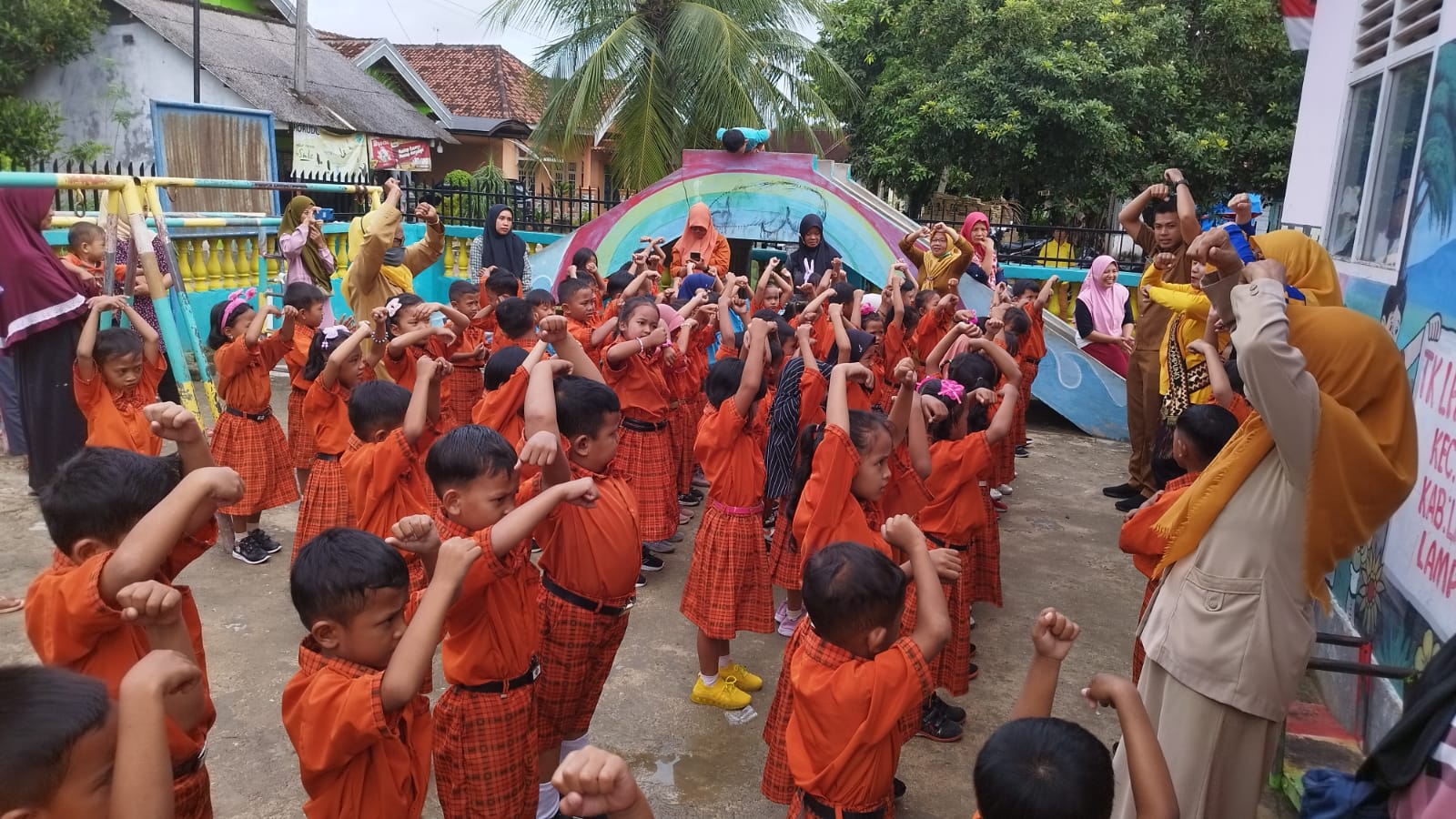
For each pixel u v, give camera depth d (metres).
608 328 4.70
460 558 2.06
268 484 5.00
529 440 2.48
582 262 7.07
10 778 1.38
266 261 9.49
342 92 17.72
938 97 12.54
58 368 5.30
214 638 4.09
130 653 2.16
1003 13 12.16
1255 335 2.11
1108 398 8.64
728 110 13.59
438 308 5.31
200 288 8.84
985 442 3.61
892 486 3.37
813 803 2.17
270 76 16.30
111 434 4.50
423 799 2.22
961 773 3.42
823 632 2.15
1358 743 3.41
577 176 20.95
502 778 2.51
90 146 13.30
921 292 6.97
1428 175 3.34
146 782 1.52
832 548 2.15
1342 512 2.20
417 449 3.50
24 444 6.53
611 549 2.86
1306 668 2.43
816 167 9.26
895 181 13.73
